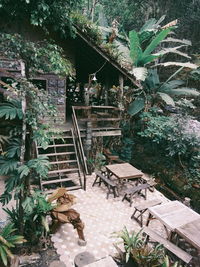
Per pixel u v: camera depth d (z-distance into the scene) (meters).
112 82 11.32
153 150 11.29
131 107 11.62
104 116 10.11
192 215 5.56
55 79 8.73
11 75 4.35
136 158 11.70
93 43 7.77
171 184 10.17
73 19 7.05
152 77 12.52
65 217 5.12
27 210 4.36
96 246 5.22
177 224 5.20
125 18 18.11
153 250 4.71
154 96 12.48
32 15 5.78
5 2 5.69
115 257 4.90
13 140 4.75
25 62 4.56
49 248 5.04
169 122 10.23
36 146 6.95
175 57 16.50
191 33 16.27
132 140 11.68
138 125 11.93
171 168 10.43
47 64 4.88
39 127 4.50
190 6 15.95
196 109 13.57
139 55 11.51
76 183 8.21
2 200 4.46
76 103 12.44
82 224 5.17
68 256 4.85
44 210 4.97
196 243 4.60
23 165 4.25
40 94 4.61
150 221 6.52
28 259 4.68
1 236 4.14
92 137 9.29
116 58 8.41
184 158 10.43
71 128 8.53
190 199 9.30
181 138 9.62
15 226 4.93
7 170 4.29
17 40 4.38
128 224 6.21
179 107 11.80
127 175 7.54
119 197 7.57
